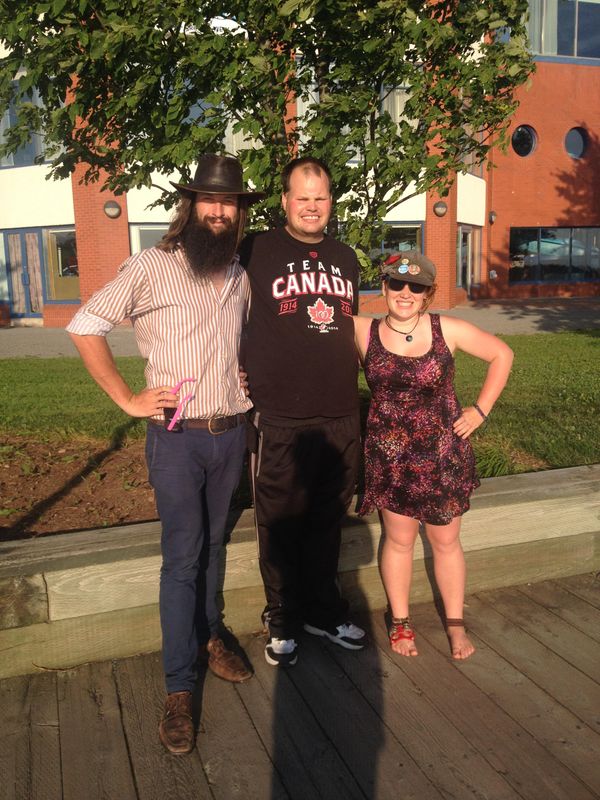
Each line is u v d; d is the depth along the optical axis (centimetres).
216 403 256
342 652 308
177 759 243
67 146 376
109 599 290
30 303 1730
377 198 377
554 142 2136
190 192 251
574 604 346
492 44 359
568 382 791
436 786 229
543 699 273
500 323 1509
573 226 2197
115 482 439
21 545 293
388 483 295
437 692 279
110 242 1575
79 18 319
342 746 248
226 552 309
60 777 234
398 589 308
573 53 2098
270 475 286
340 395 283
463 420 291
